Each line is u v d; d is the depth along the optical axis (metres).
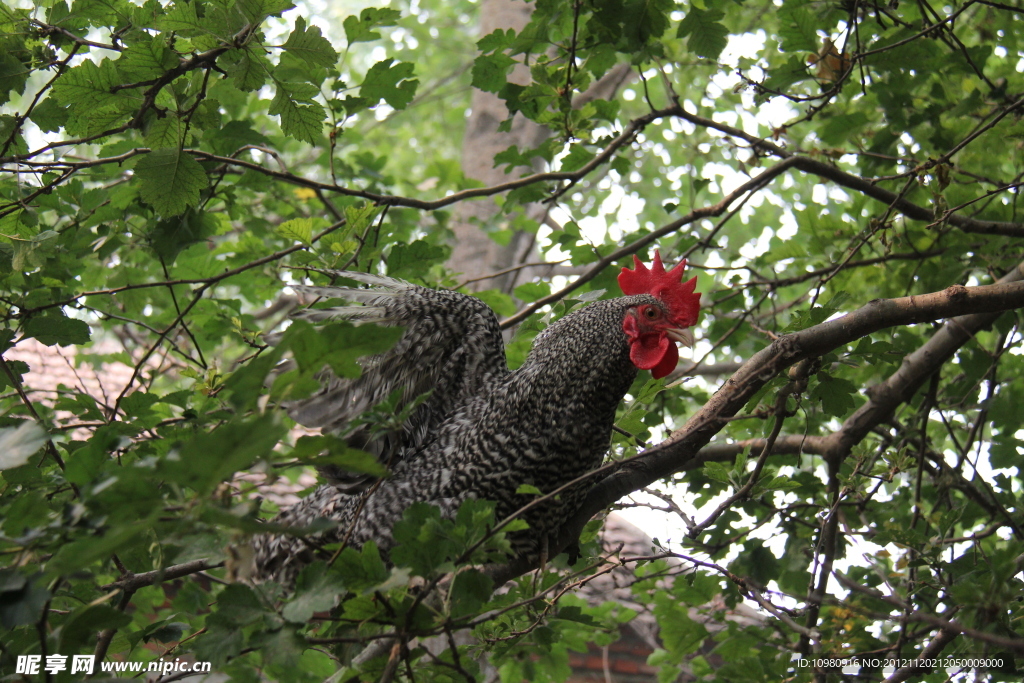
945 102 6.29
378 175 8.12
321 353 2.46
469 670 3.99
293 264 5.78
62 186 5.14
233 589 2.77
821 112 7.03
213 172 5.40
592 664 10.34
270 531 2.32
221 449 2.17
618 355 4.28
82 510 2.55
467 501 3.16
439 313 4.24
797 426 6.50
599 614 6.13
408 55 15.81
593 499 4.33
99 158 5.46
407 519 3.08
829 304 4.67
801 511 5.82
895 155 6.51
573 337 4.30
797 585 6.01
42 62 4.38
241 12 3.90
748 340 7.48
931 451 5.34
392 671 2.93
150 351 4.98
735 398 4.05
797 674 4.85
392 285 4.45
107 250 5.25
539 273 10.25
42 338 4.81
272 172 5.08
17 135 4.84
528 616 4.33
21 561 2.59
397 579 2.68
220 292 9.58
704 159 9.77
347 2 15.27
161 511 2.29
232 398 2.34
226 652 2.65
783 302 10.04
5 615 2.48
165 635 3.60
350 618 2.92
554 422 4.12
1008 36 6.76
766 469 5.05
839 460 5.54
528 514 4.10
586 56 5.71
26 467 3.90
